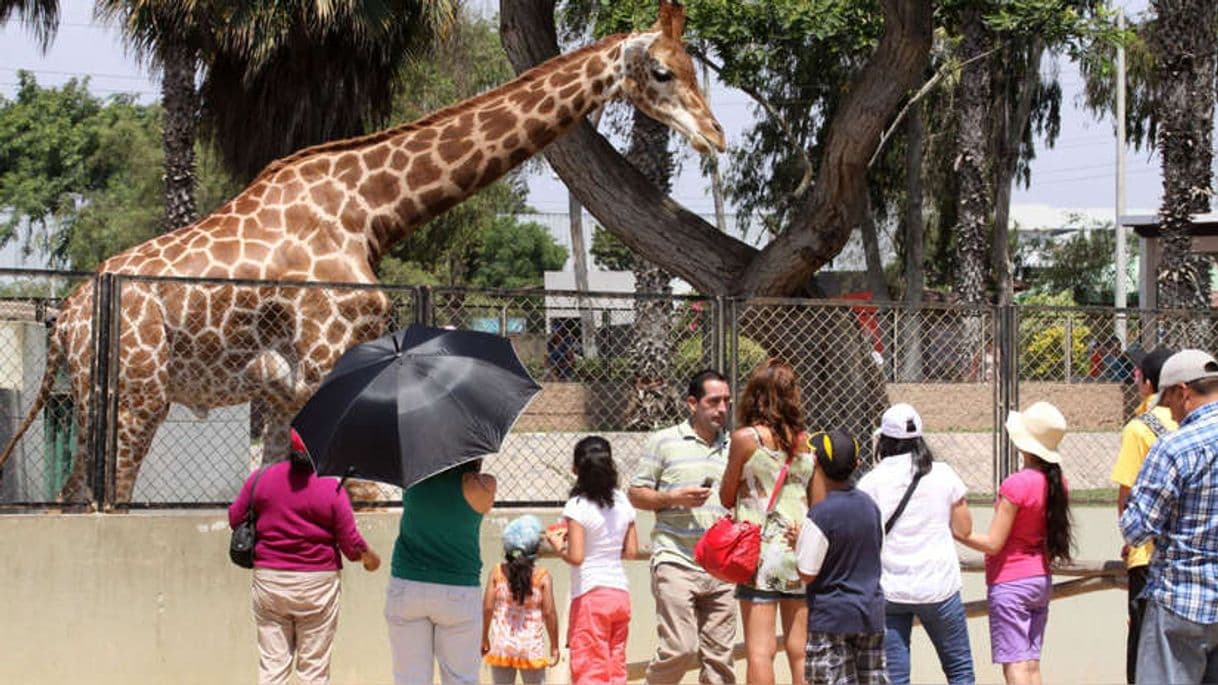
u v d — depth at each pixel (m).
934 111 34.53
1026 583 7.72
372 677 9.29
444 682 6.82
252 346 10.08
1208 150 17.94
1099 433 12.91
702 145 10.85
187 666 8.98
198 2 18.03
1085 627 10.24
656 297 9.77
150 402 9.94
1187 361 6.58
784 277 12.70
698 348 10.48
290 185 10.55
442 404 6.75
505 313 9.80
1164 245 17.80
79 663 8.86
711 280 13.15
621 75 11.04
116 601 8.93
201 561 9.04
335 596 7.43
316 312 10.06
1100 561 9.05
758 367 7.56
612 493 7.61
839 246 12.67
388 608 6.84
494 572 7.98
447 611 6.73
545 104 10.97
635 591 9.87
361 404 6.73
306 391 10.03
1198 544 6.38
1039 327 13.34
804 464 7.42
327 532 7.36
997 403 10.24
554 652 8.06
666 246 13.23
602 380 10.65
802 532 6.85
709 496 7.82
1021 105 34.53
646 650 9.82
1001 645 7.77
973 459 12.46
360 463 6.69
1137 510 6.44
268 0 17.86
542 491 10.83
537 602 7.91
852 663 6.86
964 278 28.62
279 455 10.12
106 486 9.16
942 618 7.53
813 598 6.86
